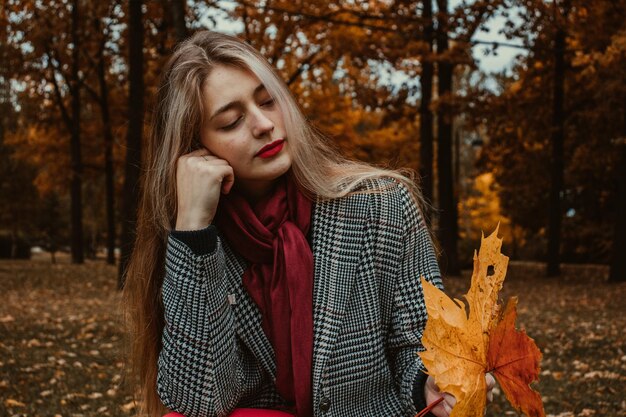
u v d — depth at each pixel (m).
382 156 21.41
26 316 9.02
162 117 1.67
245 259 1.62
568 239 27.20
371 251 1.58
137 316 1.79
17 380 5.47
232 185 1.59
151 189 1.71
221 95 1.54
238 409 1.60
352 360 1.54
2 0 17.39
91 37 19.88
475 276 1.33
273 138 1.55
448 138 17.31
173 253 1.53
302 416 1.55
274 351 1.58
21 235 32.75
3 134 25.72
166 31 17.52
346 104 20.20
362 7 16.89
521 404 1.27
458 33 15.12
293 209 1.59
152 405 1.81
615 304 11.02
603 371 5.91
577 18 14.25
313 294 1.55
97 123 23.30
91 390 5.18
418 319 1.59
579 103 18.69
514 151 20.98
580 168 21.41
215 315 1.51
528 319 9.16
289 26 17.39
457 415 1.25
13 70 20.34
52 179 23.44
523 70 18.50
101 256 41.28
